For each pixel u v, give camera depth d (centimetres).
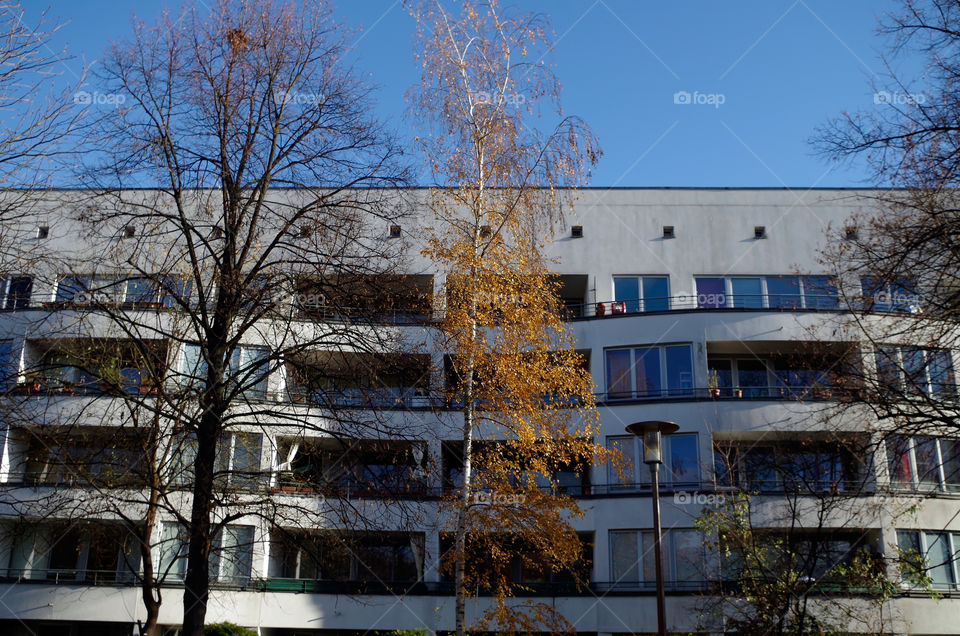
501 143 2084
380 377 1870
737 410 2759
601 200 3328
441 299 2002
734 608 2436
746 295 3125
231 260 1698
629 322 2961
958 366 1861
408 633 2461
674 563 2638
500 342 1989
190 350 2214
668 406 2805
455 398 1983
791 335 2850
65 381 1747
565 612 2620
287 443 2648
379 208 1828
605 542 2700
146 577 1620
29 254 1664
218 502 1602
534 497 1861
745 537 2336
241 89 1792
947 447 2664
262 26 1842
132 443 1752
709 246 3266
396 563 2823
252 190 1792
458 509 1900
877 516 2558
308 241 1772
